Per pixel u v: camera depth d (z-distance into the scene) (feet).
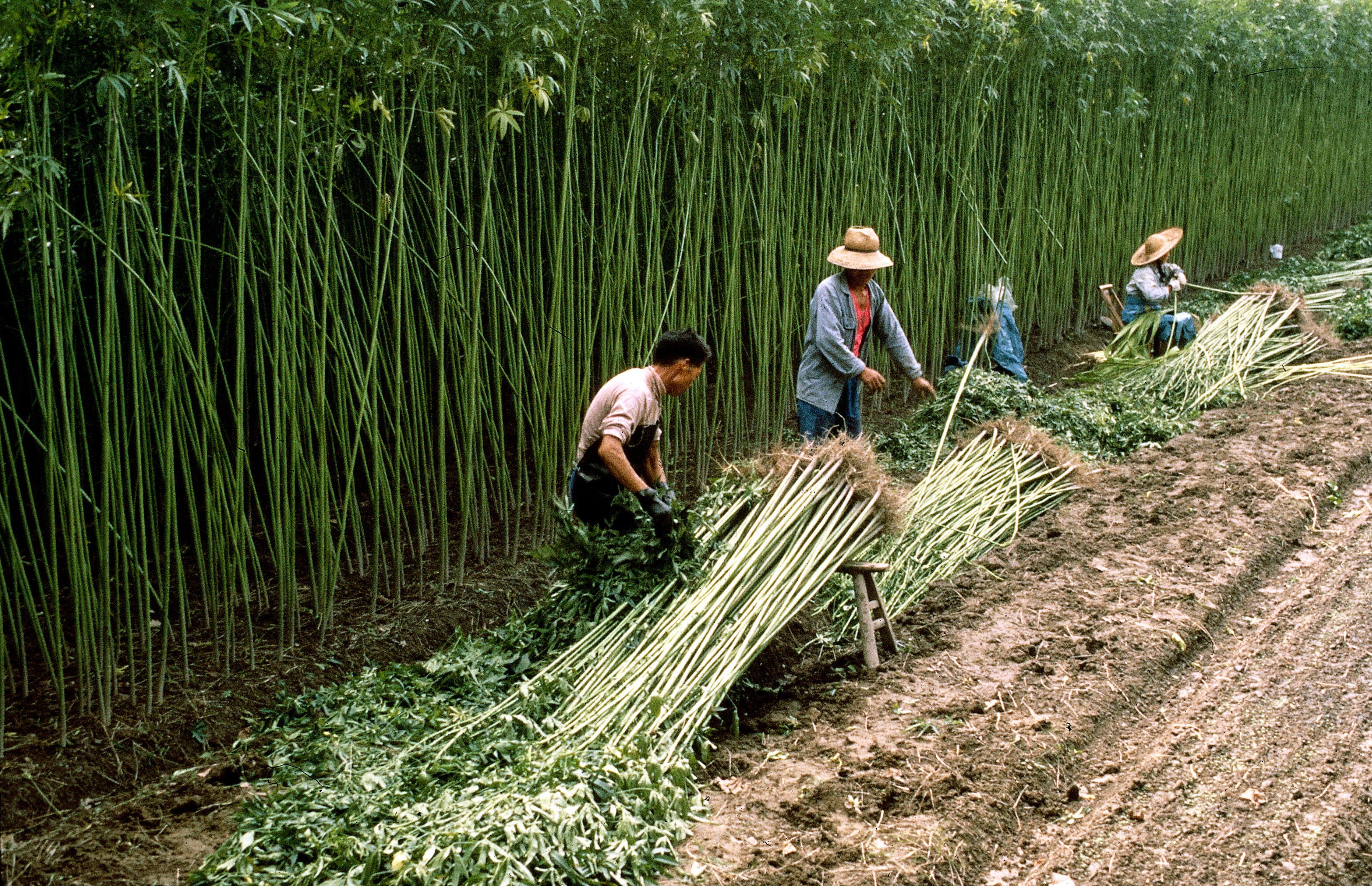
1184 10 36.63
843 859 11.20
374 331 16.33
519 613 17.67
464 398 17.92
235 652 15.74
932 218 28.81
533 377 19.35
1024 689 14.79
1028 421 24.07
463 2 16.02
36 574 13.06
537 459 19.72
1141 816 12.22
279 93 14.38
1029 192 32.63
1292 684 14.96
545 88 18.26
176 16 12.60
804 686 15.43
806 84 24.63
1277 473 22.48
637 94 19.88
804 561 15.08
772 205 23.88
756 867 10.99
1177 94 40.29
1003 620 16.78
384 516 20.33
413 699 14.20
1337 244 48.16
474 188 20.06
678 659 13.66
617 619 14.69
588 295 20.06
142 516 13.91
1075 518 20.54
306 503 15.89
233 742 14.06
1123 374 30.78
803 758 13.24
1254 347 30.40
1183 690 15.15
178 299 17.29
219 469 14.97
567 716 12.98
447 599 17.80
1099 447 25.11
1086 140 34.68
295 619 15.94
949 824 11.82
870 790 12.41
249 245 15.34
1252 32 41.50
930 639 16.39
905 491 19.62
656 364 15.67
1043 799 12.64
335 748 12.77
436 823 10.63
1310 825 11.89
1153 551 19.13
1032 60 31.04
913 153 29.01
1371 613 16.79
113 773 13.07
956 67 29.09
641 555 14.79
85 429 13.64
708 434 24.04
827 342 20.84
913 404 29.25
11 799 12.21
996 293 30.04
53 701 14.23
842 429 22.57
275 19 13.14
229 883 10.41
